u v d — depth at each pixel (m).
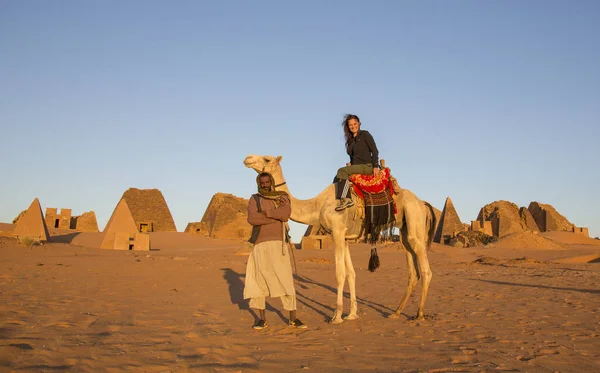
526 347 6.36
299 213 9.03
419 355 5.94
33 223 45.97
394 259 38.81
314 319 8.79
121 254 34.56
